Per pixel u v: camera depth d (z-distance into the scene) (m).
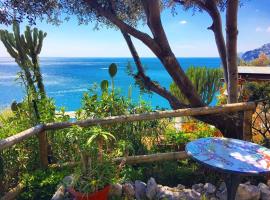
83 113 4.84
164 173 4.02
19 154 3.95
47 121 4.68
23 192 3.58
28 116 4.98
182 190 3.59
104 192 3.08
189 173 4.01
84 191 2.99
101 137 3.20
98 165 3.13
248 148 3.08
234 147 3.08
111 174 3.18
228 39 4.83
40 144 3.96
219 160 2.71
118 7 5.57
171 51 4.57
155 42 4.52
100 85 5.82
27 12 4.26
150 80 5.27
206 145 3.10
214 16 5.25
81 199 3.01
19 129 4.52
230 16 4.71
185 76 4.67
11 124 4.76
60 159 4.28
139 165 4.17
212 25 5.34
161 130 4.82
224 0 5.77
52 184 3.56
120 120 3.94
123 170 3.70
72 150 4.16
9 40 5.79
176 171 4.02
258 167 2.59
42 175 3.71
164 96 5.13
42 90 6.02
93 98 4.89
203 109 4.19
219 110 4.21
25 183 3.62
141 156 4.07
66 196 3.39
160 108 5.12
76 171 3.18
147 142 4.74
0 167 3.50
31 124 4.73
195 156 2.79
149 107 4.88
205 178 3.95
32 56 5.96
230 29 4.77
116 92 4.98
